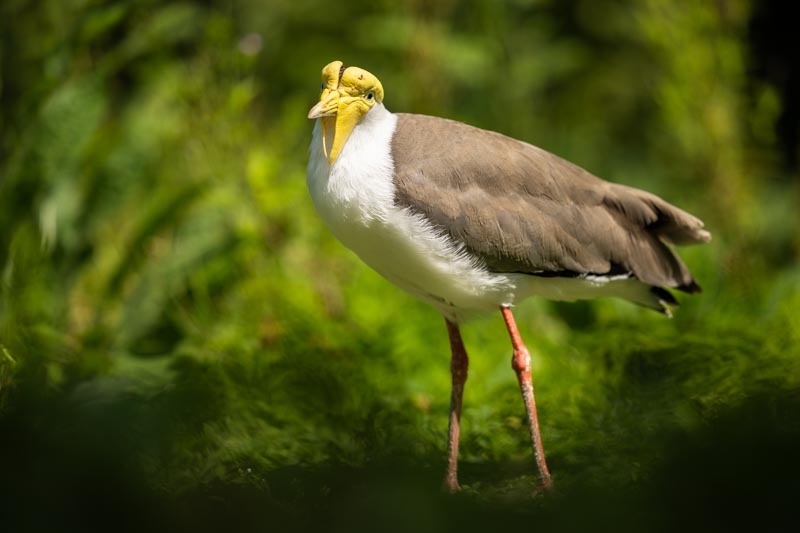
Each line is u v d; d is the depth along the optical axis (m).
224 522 7.33
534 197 9.16
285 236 13.23
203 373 10.28
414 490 8.10
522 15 17.38
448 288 9.15
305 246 13.24
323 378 10.45
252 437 9.36
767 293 13.85
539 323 13.12
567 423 10.05
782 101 17.09
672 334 12.30
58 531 6.73
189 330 12.09
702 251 14.05
